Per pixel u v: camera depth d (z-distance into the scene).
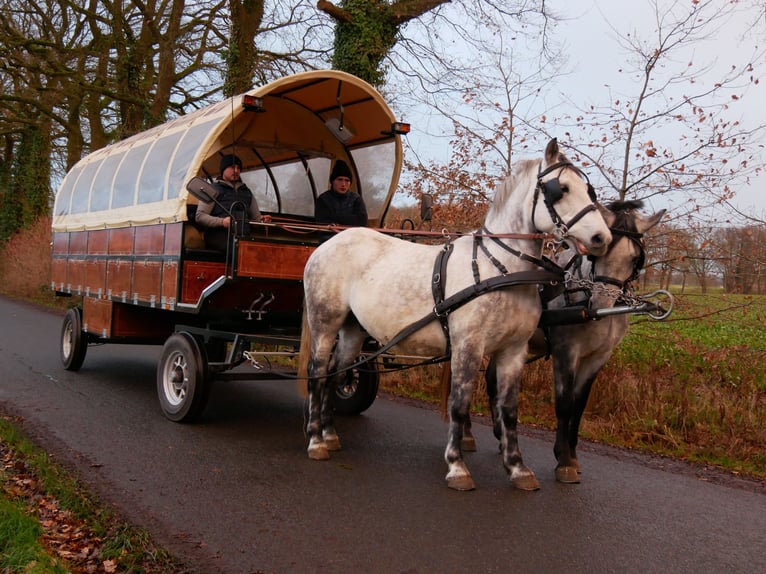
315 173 8.64
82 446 5.65
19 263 23.23
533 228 4.66
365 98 7.39
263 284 6.42
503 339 4.84
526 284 4.69
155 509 4.35
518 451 5.09
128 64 18.62
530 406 7.95
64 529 3.94
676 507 4.76
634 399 7.38
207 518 4.23
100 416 6.71
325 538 3.98
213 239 6.57
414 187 10.41
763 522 4.52
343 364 6.01
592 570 3.67
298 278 6.37
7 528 3.72
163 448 5.71
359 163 8.40
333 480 5.06
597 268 5.12
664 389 7.88
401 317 5.12
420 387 8.93
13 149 34.47
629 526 4.34
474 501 4.70
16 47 19.20
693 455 6.24
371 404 7.45
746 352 8.98
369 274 5.42
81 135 22.89
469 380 4.82
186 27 18.11
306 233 7.17
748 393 7.99
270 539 3.94
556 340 5.29
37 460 5.02
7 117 24.58
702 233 8.30
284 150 8.14
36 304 20.11
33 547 3.53
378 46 12.02
